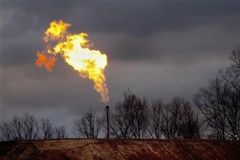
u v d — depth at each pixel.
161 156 67.56
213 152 72.06
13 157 62.91
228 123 108.12
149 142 69.44
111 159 64.50
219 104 109.75
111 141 67.44
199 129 112.69
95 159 63.84
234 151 73.56
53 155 62.88
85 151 64.44
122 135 111.69
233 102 108.06
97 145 65.88
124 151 66.31
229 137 107.75
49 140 65.62
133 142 68.44
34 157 62.44
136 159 65.62
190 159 69.25
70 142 65.62
